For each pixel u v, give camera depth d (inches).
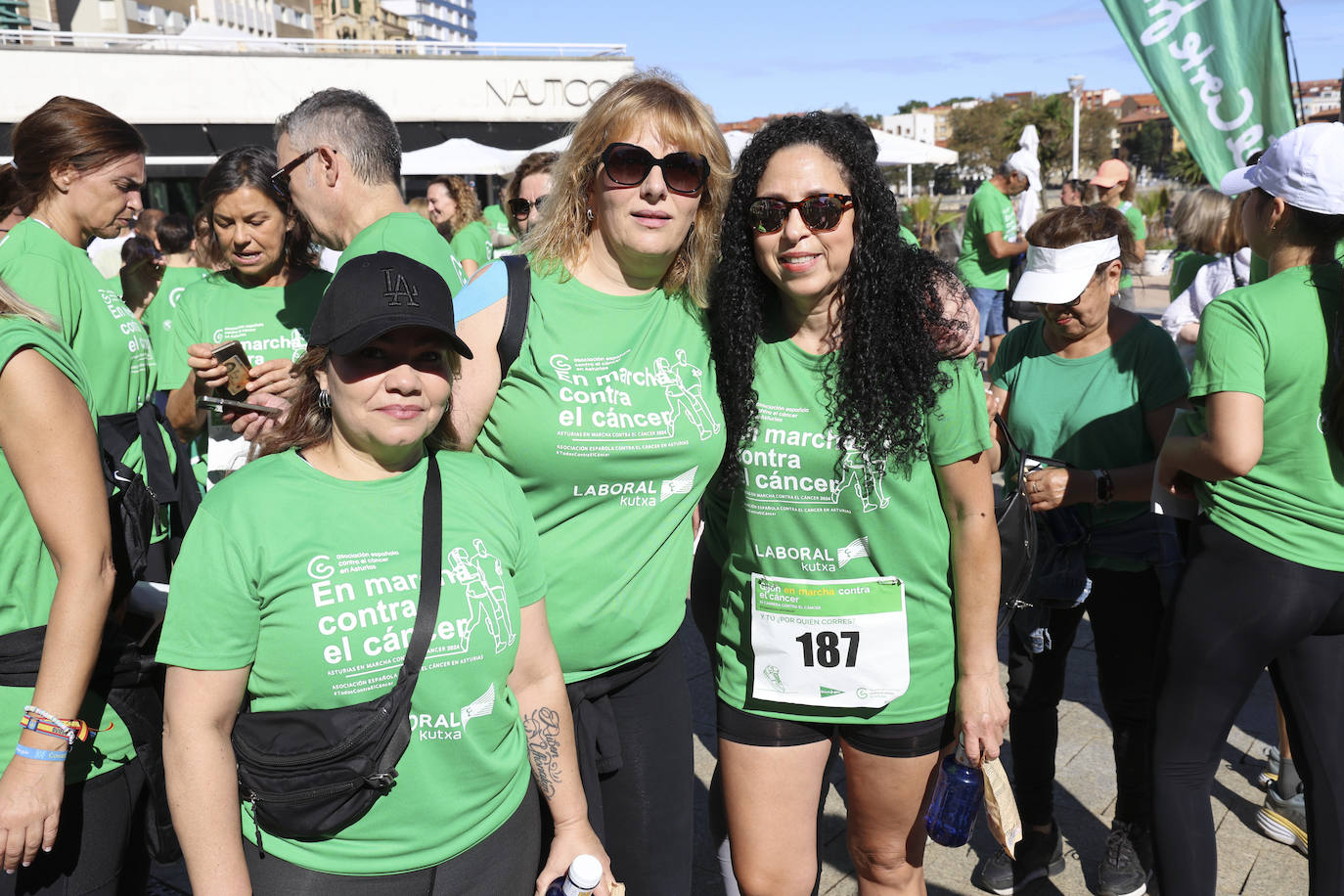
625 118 85.6
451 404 79.0
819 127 87.0
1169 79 172.4
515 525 73.9
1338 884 95.7
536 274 87.2
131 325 100.4
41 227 95.6
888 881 101.7
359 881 66.7
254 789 64.9
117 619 87.8
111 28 1985.7
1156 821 100.6
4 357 72.5
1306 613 93.0
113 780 82.9
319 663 64.1
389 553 66.7
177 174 860.0
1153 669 103.2
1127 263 120.8
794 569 94.6
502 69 930.1
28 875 79.5
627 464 86.4
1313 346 90.2
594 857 76.4
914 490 90.5
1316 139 92.4
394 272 66.1
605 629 88.0
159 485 97.1
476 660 68.4
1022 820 123.6
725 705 100.7
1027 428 126.2
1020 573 99.3
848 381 87.7
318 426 69.1
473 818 70.0
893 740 95.1
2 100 815.7
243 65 871.1
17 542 77.2
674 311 92.2
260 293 132.8
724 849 109.3
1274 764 143.6
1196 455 96.2
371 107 110.6
